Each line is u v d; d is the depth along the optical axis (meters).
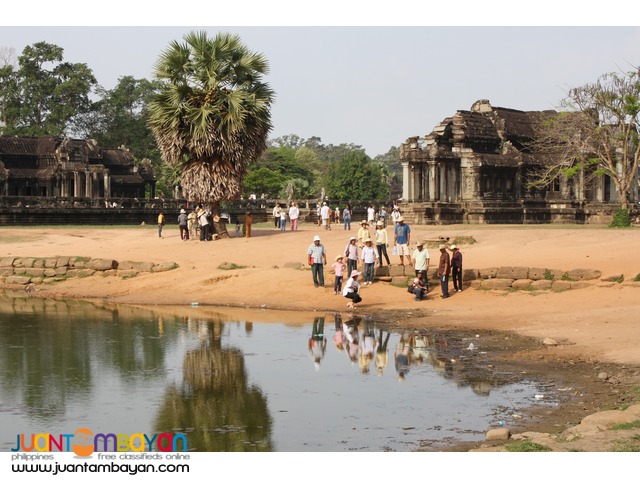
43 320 31.91
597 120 64.56
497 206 72.06
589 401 17.97
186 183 49.81
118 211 75.62
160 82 50.59
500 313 29.94
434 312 31.14
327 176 173.38
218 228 50.78
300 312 33.06
